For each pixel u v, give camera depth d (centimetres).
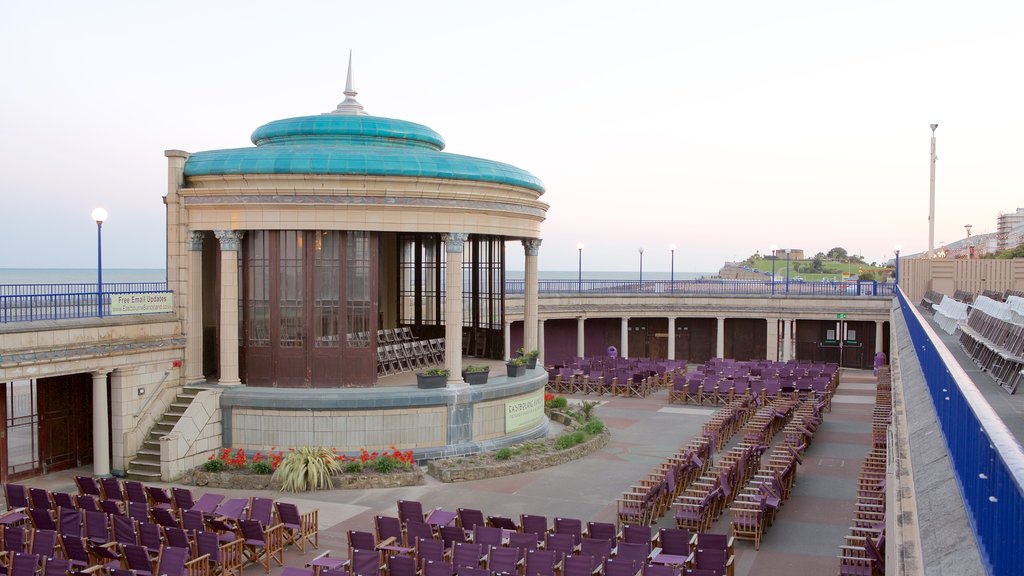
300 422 2395
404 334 3136
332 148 2509
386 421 2423
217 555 1444
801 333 5378
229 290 2470
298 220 2445
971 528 627
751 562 1620
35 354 2022
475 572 1247
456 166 2517
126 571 1292
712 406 3634
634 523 1827
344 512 1972
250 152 2486
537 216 2919
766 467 2183
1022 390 1507
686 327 5600
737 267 17900
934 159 4647
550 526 1875
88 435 2481
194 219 2502
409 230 2484
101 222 2283
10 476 2227
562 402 3312
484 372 2616
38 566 1326
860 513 1669
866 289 5356
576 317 4984
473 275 3312
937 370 1017
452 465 2327
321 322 2489
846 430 3086
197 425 2338
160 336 2420
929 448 938
